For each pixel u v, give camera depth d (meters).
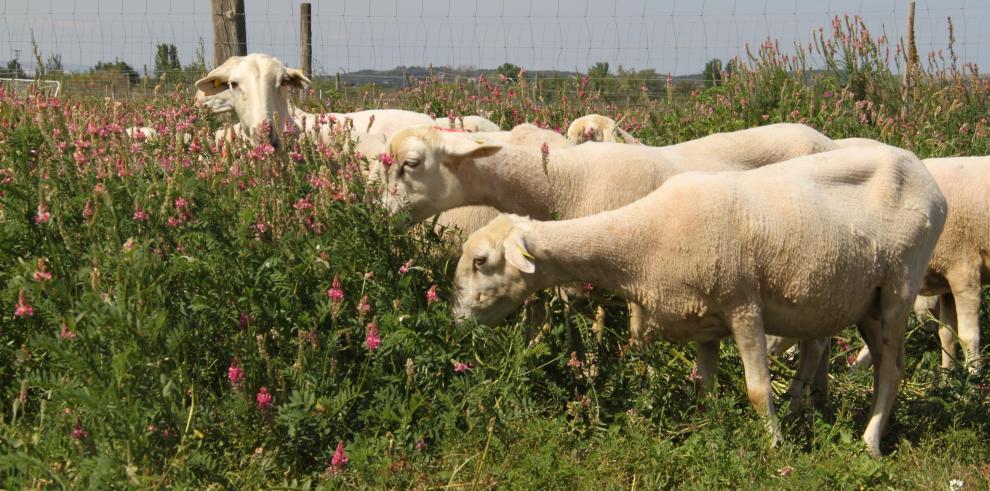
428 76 10.20
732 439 4.58
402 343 4.55
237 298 4.41
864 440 4.90
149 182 4.81
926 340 6.79
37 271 3.90
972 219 6.30
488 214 6.08
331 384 4.30
